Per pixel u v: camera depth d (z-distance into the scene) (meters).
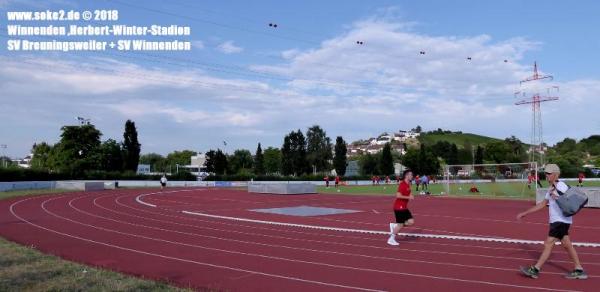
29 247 12.99
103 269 10.10
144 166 118.12
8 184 46.25
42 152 102.88
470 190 50.91
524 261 11.22
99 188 53.38
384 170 101.00
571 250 9.36
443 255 12.09
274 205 31.45
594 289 8.55
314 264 10.92
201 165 142.00
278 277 9.60
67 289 8.10
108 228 17.80
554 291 8.44
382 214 24.61
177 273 9.98
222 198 39.56
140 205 30.22
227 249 13.04
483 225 19.44
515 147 141.12
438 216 23.77
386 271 10.15
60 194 41.53
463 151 145.38
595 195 27.95
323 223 20.02
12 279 8.77
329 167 110.56
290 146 99.50
